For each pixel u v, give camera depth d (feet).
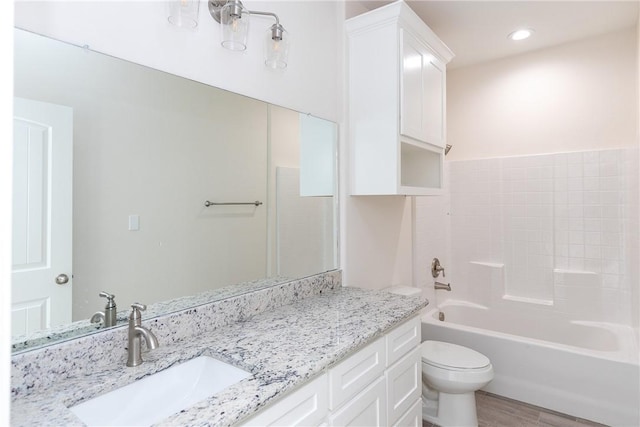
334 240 6.86
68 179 3.51
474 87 11.08
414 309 5.56
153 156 4.21
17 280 3.18
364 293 6.44
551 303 9.52
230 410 2.78
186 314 4.26
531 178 9.94
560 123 9.75
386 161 6.59
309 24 6.34
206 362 3.87
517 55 10.35
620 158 8.75
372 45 6.75
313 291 6.27
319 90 6.54
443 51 7.91
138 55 4.01
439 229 10.85
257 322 4.85
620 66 8.95
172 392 3.53
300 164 6.14
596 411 6.91
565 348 7.28
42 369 3.09
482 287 10.60
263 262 5.56
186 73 4.49
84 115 3.62
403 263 9.02
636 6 7.79
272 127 5.66
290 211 5.98
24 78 3.21
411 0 7.51
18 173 3.18
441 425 6.85
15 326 3.16
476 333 8.22
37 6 3.27
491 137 10.81
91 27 3.63
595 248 9.07
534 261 9.91
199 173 4.71
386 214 8.32
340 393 4.07
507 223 10.32
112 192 3.85
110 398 3.14
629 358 6.77
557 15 8.15
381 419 4.83
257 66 5.41
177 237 4.47
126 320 3.93
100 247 3.76
